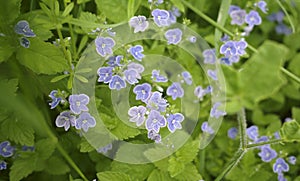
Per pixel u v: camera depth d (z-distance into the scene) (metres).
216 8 0.62
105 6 0.52
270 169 0.59
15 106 0.46
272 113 0.66
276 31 0.66
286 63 0.66
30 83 0.50
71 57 0.50
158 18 0.50
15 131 0.49
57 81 0.50
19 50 0.48
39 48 0.48
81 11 0.54
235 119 0.61
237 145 0.59
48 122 0.51
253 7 0.60
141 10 0.55
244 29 0.59
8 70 0.49
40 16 0.50
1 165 0.52
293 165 0.60
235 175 0.57
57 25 0.47
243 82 0.42
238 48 0.53
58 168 0.53
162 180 0.50
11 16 0.48
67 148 0.53
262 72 0.41
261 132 0.61
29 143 0.49
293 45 0.65
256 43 0.66
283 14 0.65
